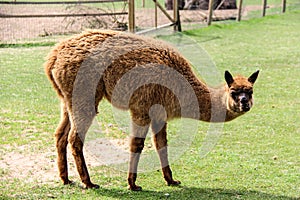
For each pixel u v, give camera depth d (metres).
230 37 19.19
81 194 6.55
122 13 17.64
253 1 28.91
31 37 17.12
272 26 21.94
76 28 18.33
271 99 11.76
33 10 20.27
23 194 6.52
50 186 6.84
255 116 10.52
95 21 18.36
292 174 7.49
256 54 16.45
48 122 9.77
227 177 7.34
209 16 21.12
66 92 6.54
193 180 7.22
